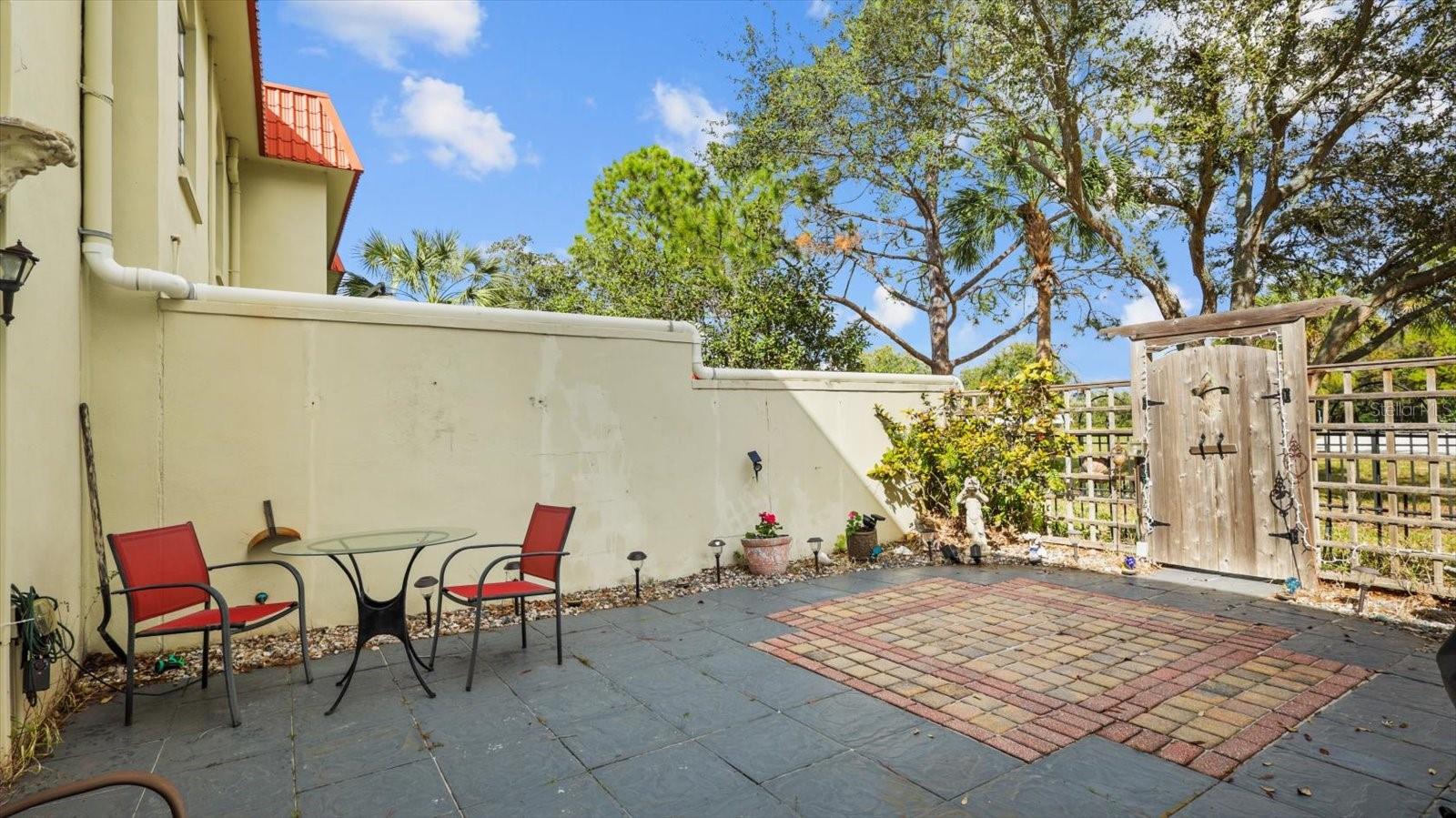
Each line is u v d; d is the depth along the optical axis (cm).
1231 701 355
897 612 534
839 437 804
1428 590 535
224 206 845
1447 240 1022
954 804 261
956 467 819
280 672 418
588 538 621
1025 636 470
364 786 280
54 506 364
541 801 268
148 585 351
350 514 519
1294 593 576
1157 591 598
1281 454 611
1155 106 1007
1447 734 315
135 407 453
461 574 561
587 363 627
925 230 1471
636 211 1590
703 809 261
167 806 269
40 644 316
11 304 289
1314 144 1065
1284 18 888
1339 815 251
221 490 479
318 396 511
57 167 374
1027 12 995
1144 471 712
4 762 286
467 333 570
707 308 1296
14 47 304
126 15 476
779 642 463
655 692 379
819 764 294
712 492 700
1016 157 1124
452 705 363
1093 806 259
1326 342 1134
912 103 1139
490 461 575
